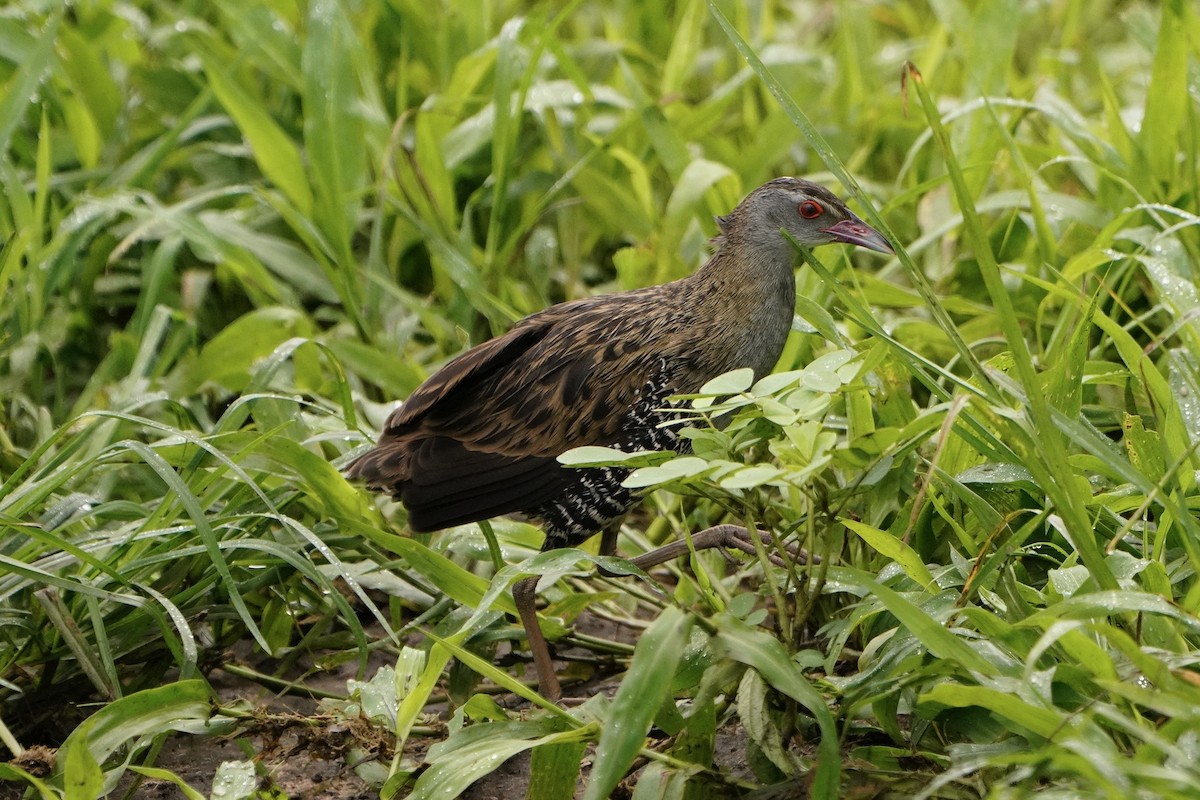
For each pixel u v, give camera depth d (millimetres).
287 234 12719
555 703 8359
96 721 7129
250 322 10719
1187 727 5863
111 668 7750
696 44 13914
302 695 8758
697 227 11953
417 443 8719
